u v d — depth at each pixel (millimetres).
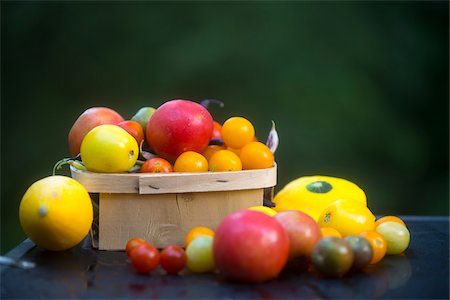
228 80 5062
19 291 1116
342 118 5031
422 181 5090
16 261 1271
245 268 1120
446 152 5141
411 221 1789
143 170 1414
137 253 1213
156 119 1448
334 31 5180
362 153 5031
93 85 5121
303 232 1205
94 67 5125
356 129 5039
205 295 1092
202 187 1372
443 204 5059
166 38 5141
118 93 5125
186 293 1102
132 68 5109
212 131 1488
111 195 1379
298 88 5062
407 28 5227
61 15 5156
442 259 1334
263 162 1437
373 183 5031
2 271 1232
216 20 5148
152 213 1387
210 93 5062
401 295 1096
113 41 5133
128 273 1223
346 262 1162
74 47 5145
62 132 5070
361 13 5211
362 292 1111
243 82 5055
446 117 5164
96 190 1364
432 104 5172
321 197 1582
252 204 1418
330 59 5152
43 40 5125
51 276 1202
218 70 5074
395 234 1357
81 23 5164
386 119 5105
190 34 5148
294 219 1218
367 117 5062
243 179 1390
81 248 1412
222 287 1135
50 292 1110
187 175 1367
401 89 5172
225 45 5086
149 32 5145
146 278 1190
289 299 1072
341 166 4996
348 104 5043
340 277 1188
